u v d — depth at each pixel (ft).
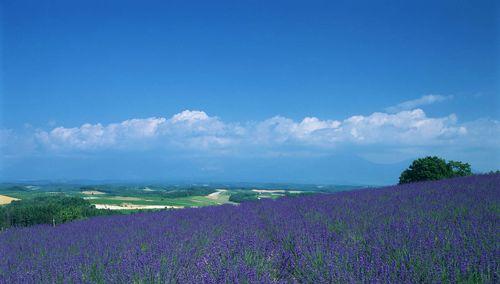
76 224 42.34
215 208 48.75
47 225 43.62
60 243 29.09
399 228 22.97
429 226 22.81
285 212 36.94
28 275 19.99
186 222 36.01
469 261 16.56
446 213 27.78
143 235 29.45
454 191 41.32
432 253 18.20
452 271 16.12
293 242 23.41
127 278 18.83
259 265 19.81
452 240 19.63
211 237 26.22
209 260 20.59
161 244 24.48
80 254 24.03
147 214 48.03
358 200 41.78
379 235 21.57
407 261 17.72
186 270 19.08
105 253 23.65
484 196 35.37
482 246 18.11
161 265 19.76
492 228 21.22
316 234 23.67
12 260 23.73
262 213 38.86
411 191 46.01
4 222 77.61
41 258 23.77
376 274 16.81
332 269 17.46
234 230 28.30
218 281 17.67
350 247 19.84
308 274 18.43
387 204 35.55
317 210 36.01
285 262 20.76
